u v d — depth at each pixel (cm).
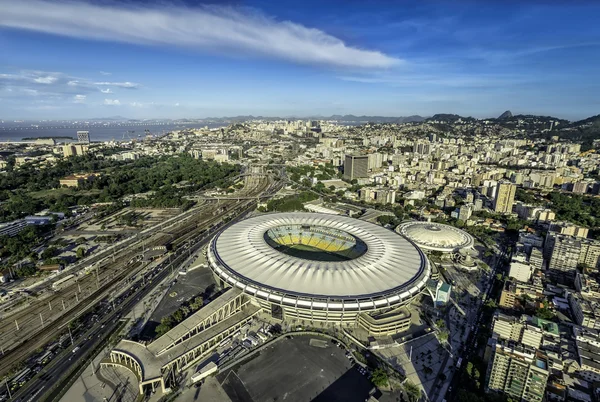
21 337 18150
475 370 15625
